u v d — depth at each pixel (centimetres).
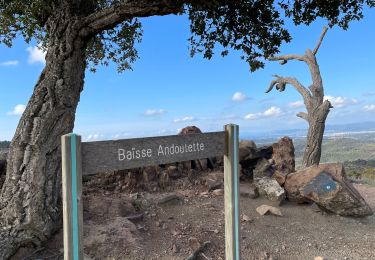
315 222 644
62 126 511
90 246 472
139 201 620
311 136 1216
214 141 370
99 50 939
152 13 547
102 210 560
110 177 704
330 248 543
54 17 566
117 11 537
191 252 492
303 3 660
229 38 712
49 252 470
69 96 526
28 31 731
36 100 509
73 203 280
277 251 522
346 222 657
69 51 540
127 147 310
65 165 278
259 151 956
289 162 863
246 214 639
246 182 825
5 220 470
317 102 1227
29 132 496
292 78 1313
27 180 479
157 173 729
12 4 639
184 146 346
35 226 464
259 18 669
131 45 942
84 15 584
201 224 578
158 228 554
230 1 639
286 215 660
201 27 710
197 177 784
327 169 718
